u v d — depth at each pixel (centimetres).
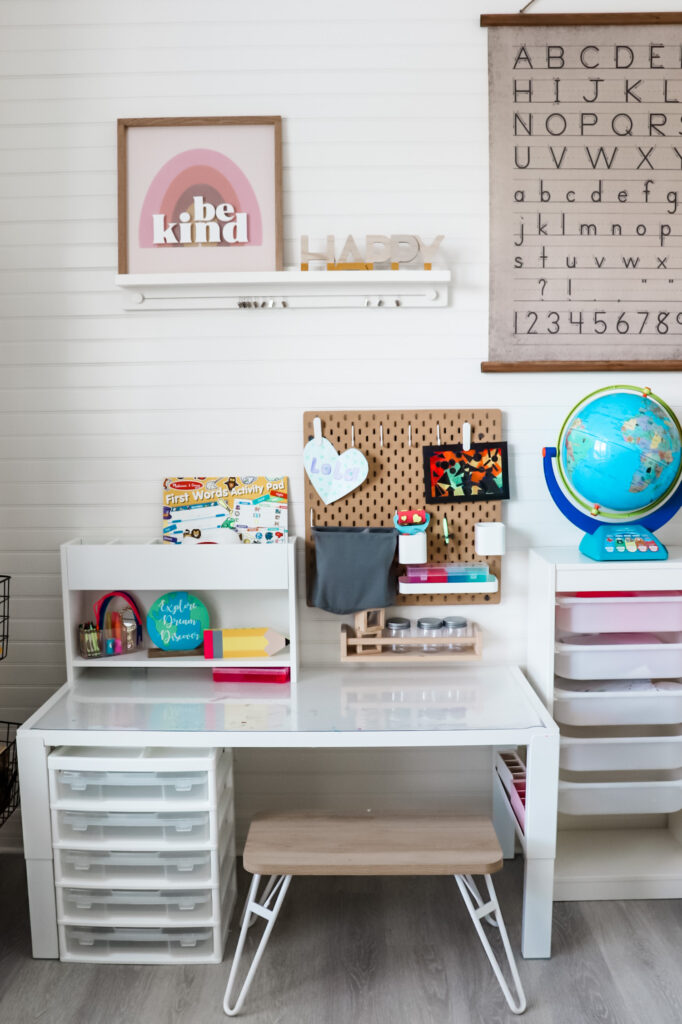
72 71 226
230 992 186
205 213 227
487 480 236
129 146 227
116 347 234
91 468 239
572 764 220
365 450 235
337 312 232
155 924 202
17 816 247
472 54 225
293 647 228
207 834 200
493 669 241
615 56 223
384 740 195
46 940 204
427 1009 187
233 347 234
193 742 196
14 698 246
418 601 241
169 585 226
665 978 196
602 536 218
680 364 232
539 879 200
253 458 238
